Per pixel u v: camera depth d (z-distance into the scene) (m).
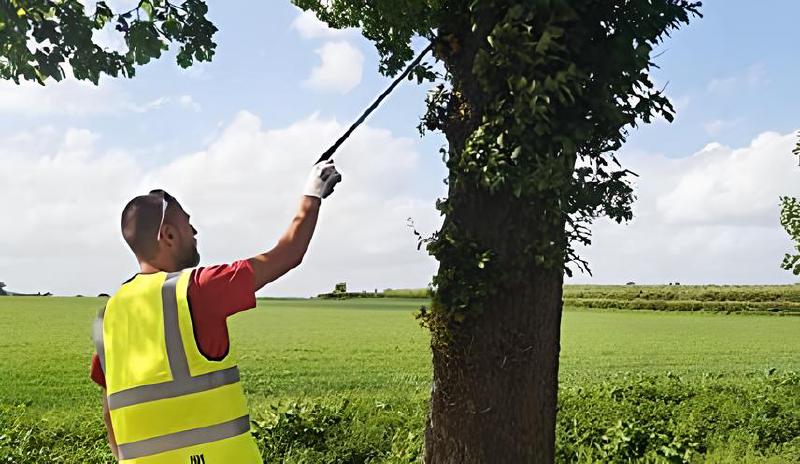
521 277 4.88
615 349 35.31
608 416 9.60
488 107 4.82
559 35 4.46
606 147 5.02
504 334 4.91
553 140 4.59
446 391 5.07
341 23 7.03
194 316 2.92
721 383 14.05
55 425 9.66
